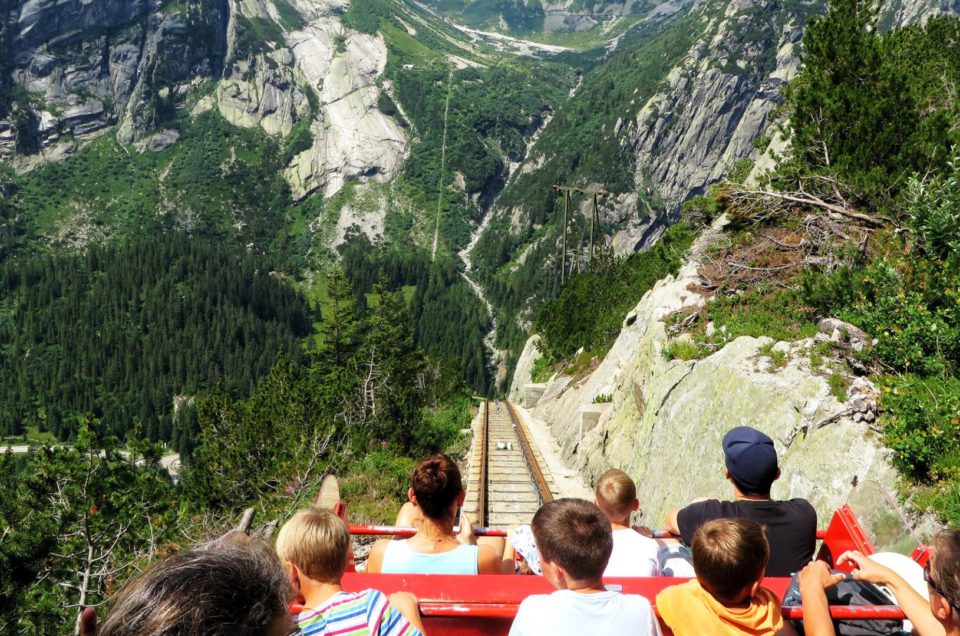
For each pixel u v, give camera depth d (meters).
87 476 13.15
